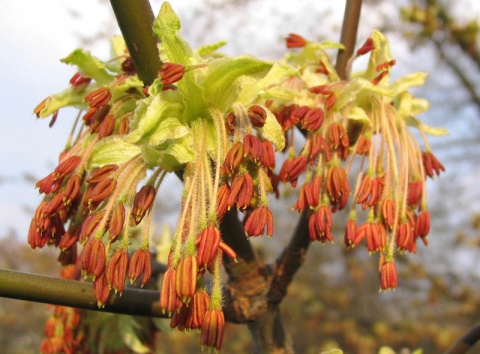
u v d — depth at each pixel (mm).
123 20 68
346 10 97
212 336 56
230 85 68
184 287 55
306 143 78
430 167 87
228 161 62
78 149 73
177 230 58
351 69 94
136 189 64
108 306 68
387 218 74
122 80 74
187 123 68
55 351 100
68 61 78
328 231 73
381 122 83
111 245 69
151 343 109
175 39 66
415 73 92
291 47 95
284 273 86
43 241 69
